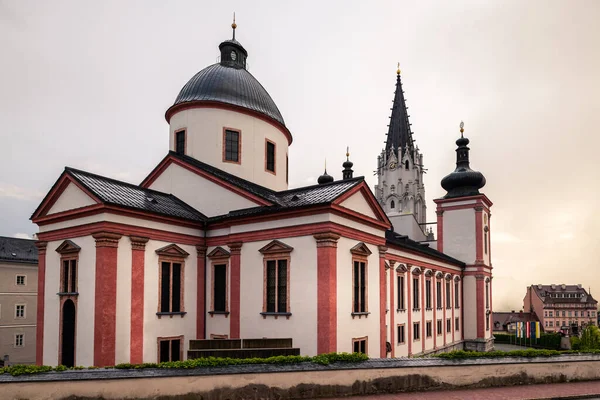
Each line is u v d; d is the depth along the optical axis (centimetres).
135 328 2255
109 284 2164
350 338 2342
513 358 2119
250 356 1895
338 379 1745
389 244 3575
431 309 4569
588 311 11088
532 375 2100
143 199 2588
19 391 1398
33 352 5594
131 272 2272
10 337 5419
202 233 2691
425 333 4353
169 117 3384
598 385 2098
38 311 2534
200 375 1570
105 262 2166
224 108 3158
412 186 8475
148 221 2388
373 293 2619
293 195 2678
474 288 5759
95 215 2247
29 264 5672
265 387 1636
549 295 11506
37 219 2555
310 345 2212
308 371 1702
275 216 2406
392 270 3662
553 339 6556
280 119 3547
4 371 1451
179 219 2531
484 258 5919
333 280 2223
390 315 3562
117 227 2231
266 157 3350
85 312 2241
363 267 2550
